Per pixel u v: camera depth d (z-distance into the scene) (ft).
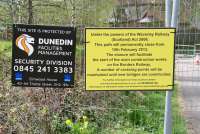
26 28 10.19
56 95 11.97
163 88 10.09
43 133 11.66
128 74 10.07
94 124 12.90
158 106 14.73
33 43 10.24
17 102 12.05
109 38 9.95
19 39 10.22
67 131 12.31
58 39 10.27
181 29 11.77
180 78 12.60
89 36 9.95
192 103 17.62
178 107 16.76
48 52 10.29
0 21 12.89
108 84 10.08
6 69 12.35
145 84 10.08
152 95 15.70
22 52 10.25
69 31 10.27
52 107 11.91
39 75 10.34
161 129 13.16
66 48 10.31
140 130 13.09
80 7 12.39
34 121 11.75
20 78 10.34
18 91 12.07
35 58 10.28
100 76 10.07
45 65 10.32
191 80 12.63
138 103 14.88
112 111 13.39
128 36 9.94
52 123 11.97
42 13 12.57
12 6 13.03
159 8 11.52
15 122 11.87
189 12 11.81
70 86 10.43
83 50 10.91
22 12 12.89
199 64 12.39
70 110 12.48
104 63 10.03
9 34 12.42
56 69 10.36
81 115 12.67
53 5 12.55
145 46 9.96
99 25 12.17
